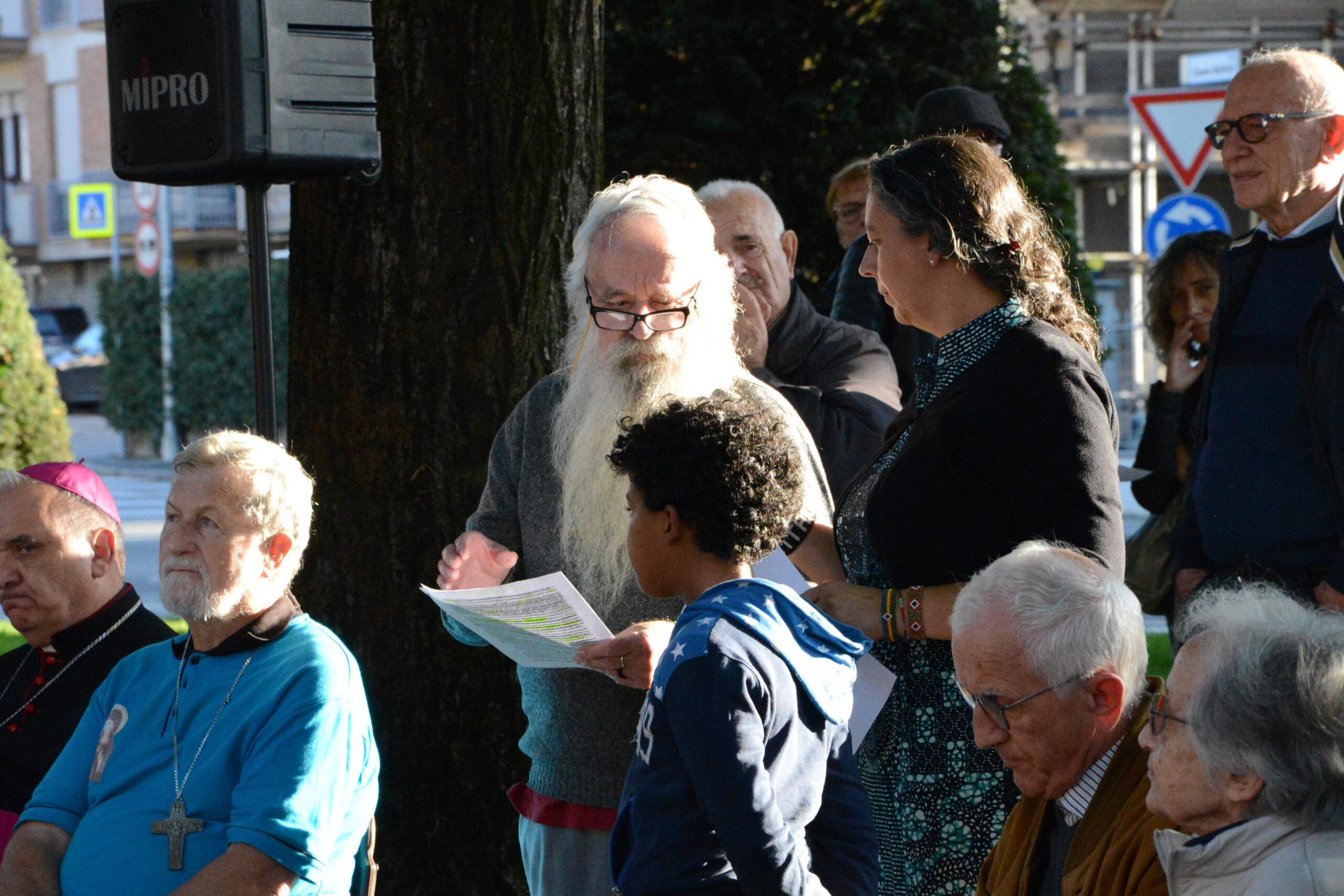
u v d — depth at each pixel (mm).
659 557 2770
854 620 3217
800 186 13844
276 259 21750
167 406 26141
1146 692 2707
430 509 4695
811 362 5008
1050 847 2816
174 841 3328
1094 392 3111
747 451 2717
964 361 3244
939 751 3186
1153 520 5742
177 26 4086
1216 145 4559
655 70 13906
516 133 4688
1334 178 4402
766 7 14008
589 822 3465
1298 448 4344
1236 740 2268
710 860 2482
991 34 14609
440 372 4688
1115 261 29250
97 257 38812
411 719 4719
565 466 3598
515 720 4691
